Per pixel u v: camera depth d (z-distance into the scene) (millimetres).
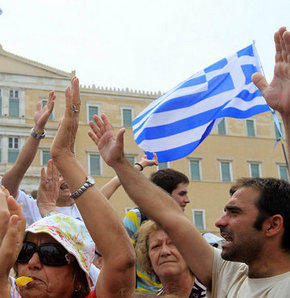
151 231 3467
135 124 7168
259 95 6957
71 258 2391
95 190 2369
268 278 2514
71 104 2500
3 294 1778
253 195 2621
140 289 3715
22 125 32312
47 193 3660
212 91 6820
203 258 2924
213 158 35750
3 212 1892
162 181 4812
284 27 2371
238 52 7102
